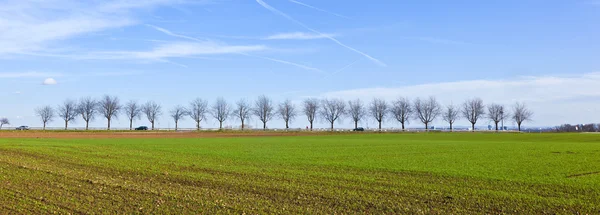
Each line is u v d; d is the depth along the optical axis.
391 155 46.38
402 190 23.75
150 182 26.19
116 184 24.88
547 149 56.16
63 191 22.67
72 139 75.81
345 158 42.47
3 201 20.20
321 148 57.16
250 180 27.05
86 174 29.20
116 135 102.62
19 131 111.88
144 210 18.62
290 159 40.97
